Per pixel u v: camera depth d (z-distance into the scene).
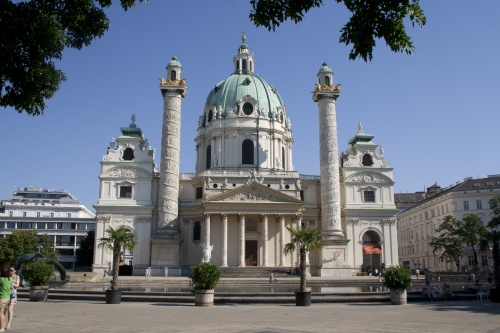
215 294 36.66
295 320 23.23
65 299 37.53
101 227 76.00
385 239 79.06
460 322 22.34
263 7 14.11
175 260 71.44
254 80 92.38
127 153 79.56
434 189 132.62
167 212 73.19
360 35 13.76
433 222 108.94
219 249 74.94
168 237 71.81
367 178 81.12
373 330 19.22
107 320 23.11
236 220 76.06
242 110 87.44
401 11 13.70
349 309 29.89
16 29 15.32
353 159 82.38
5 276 19.19
